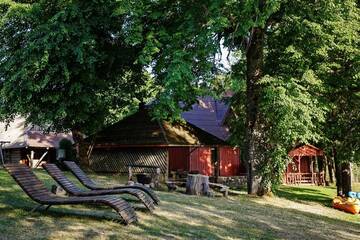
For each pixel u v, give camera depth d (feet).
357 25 65.00
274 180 70.33
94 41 76.28
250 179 70.49
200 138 98.12
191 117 124.57
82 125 96.53
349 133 80.59
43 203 33.53
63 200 33.71
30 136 142.61
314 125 68.64
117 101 99.35
